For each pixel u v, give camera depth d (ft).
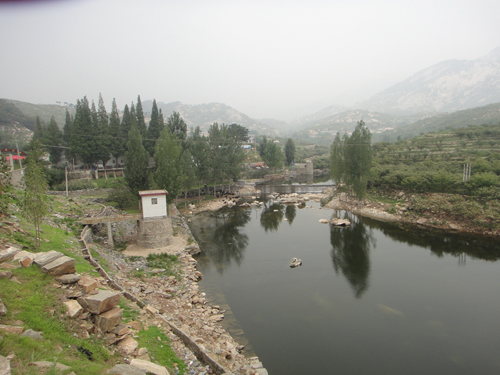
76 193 203.62
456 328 90.43
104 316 50.26
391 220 212.23
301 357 77.30
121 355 46.88
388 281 121.08
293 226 203.10
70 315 47.83
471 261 140.26
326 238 176.76
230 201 283.18
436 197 209.26
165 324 66.13
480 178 196.95
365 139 226.38
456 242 165.68
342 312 98.78
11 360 34.12
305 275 126.62
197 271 122.83
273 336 85.40
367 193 261.85
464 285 116.98
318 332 87.92
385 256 147.95
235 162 314.55
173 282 106.93
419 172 236.63
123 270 105.91
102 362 42.14
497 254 147.84
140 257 125.29
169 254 131.34
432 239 171.83
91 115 265.13
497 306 101.96
